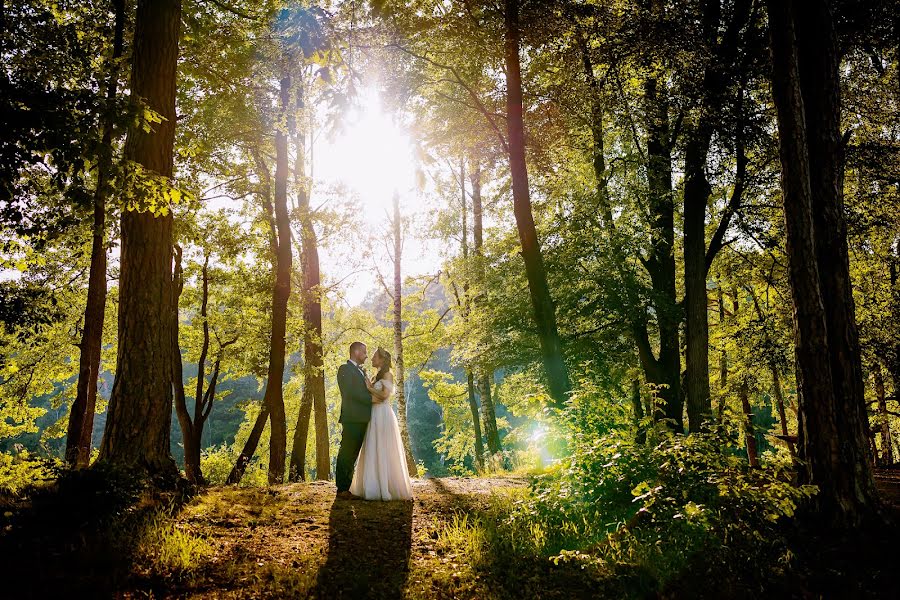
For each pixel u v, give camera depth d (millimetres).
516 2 11562
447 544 5438
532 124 15016
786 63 6355
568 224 16547
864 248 17266
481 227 23906
